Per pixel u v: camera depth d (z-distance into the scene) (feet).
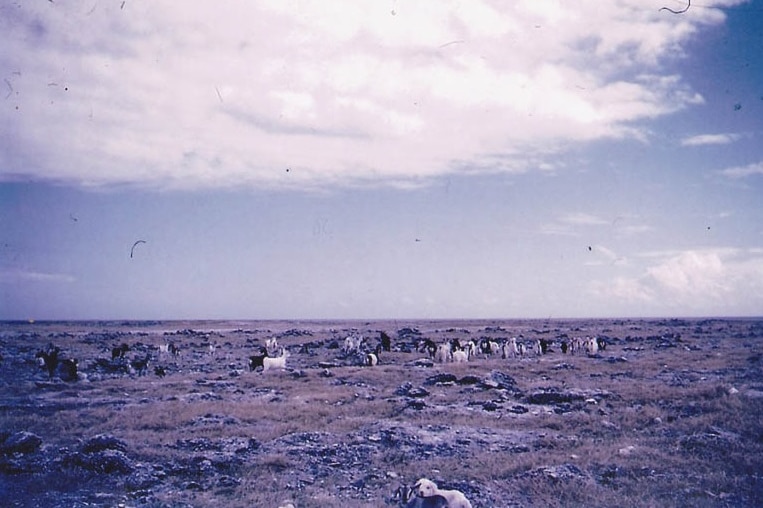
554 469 42.47
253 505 36.55
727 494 37.45
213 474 44.45
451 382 96.48
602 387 85.76
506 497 38.24
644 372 105.91
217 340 235.40
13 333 269.85
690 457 46.42
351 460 48.42
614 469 43.34
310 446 52.31
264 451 51.13
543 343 156.87
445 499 32.65
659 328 321.73
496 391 83.66
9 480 42.45
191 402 78.79
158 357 156.76
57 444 53.31
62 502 37.45
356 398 82.33
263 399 82.23
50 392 90.48
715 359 125.59
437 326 427.74
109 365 125.59
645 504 35.42
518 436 56.85
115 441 49.62
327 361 145.69
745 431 54.60
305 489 40.57
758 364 112.68
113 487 41.04
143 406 75.10
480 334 270.26
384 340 170.81
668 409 67.82
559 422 61.87
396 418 65.82
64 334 259.80
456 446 52.65
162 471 44.52
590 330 304.09
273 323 581.12
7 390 90.63
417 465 46.32
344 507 35.53
